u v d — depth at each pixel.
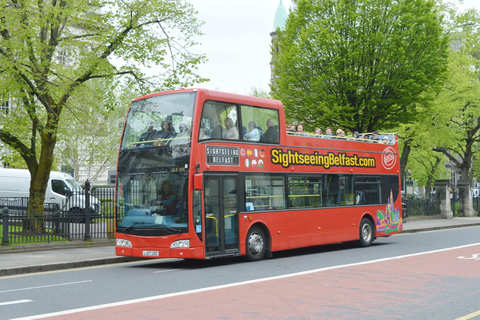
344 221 18.95
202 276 12.25
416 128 35.22
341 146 19.23
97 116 30.53
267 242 16.08
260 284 10.73
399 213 21.89
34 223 18.50
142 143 14.83
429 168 53.25
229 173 14.94
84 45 20.72
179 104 14.49
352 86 28.81
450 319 7.54
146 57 20.83
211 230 14.30
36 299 9.37
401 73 29.09
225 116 15.05
